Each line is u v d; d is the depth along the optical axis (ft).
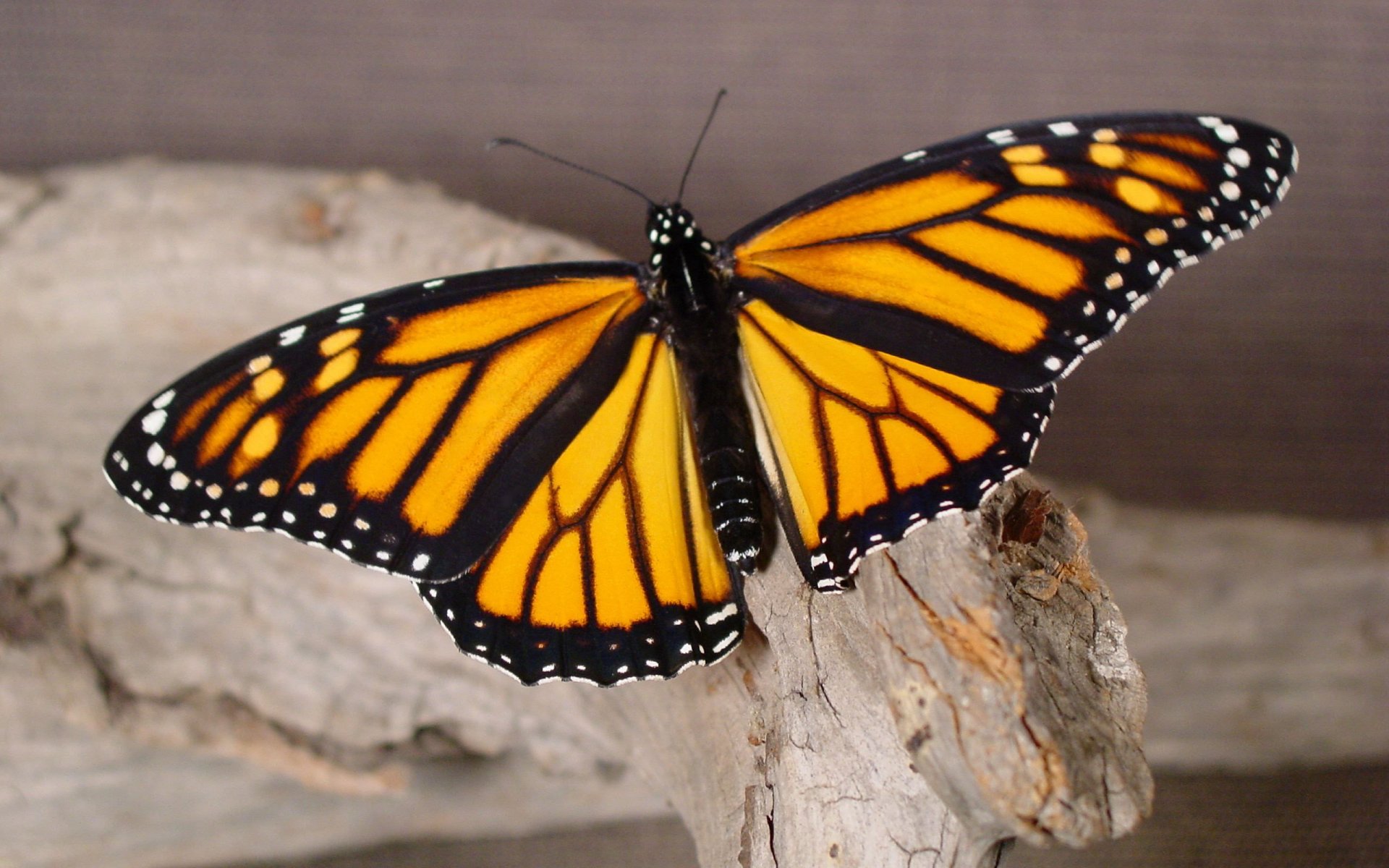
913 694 1.16
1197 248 1.17
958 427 1.20
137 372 1.42
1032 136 1.18
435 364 1.21
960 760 1.15
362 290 1.41
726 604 1.22
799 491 1.21
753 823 1.22
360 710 1.37
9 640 1.36
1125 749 1.16
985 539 1.18
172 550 1.37
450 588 1.22
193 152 1.84
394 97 1.87
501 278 1.22
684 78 1.89
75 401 1.41
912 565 1.18
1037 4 1.90
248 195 1.43
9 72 1.80
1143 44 1.90
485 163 1.87
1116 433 1.79
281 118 1.85
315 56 1.86
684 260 1.23
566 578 1.22
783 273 1.22
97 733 1.36
